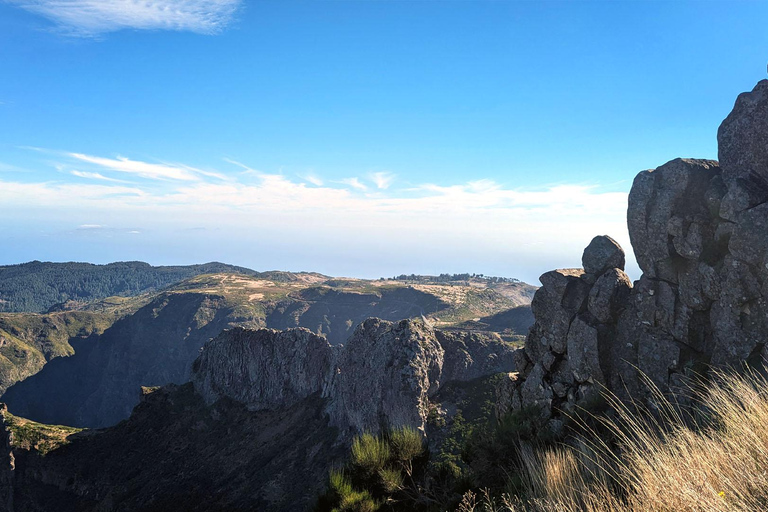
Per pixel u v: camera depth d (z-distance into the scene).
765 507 4.93
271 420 144.00
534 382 19.97
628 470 6.41
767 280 13.86
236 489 118.38
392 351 108.19
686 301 16.03
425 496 11.06
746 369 13.37
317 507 11.05
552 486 7.34
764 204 14.29
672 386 15.04
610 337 17.91
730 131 16.25
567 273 20.64
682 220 16.34
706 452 5.96
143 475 138.12
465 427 90.25
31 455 144.00
